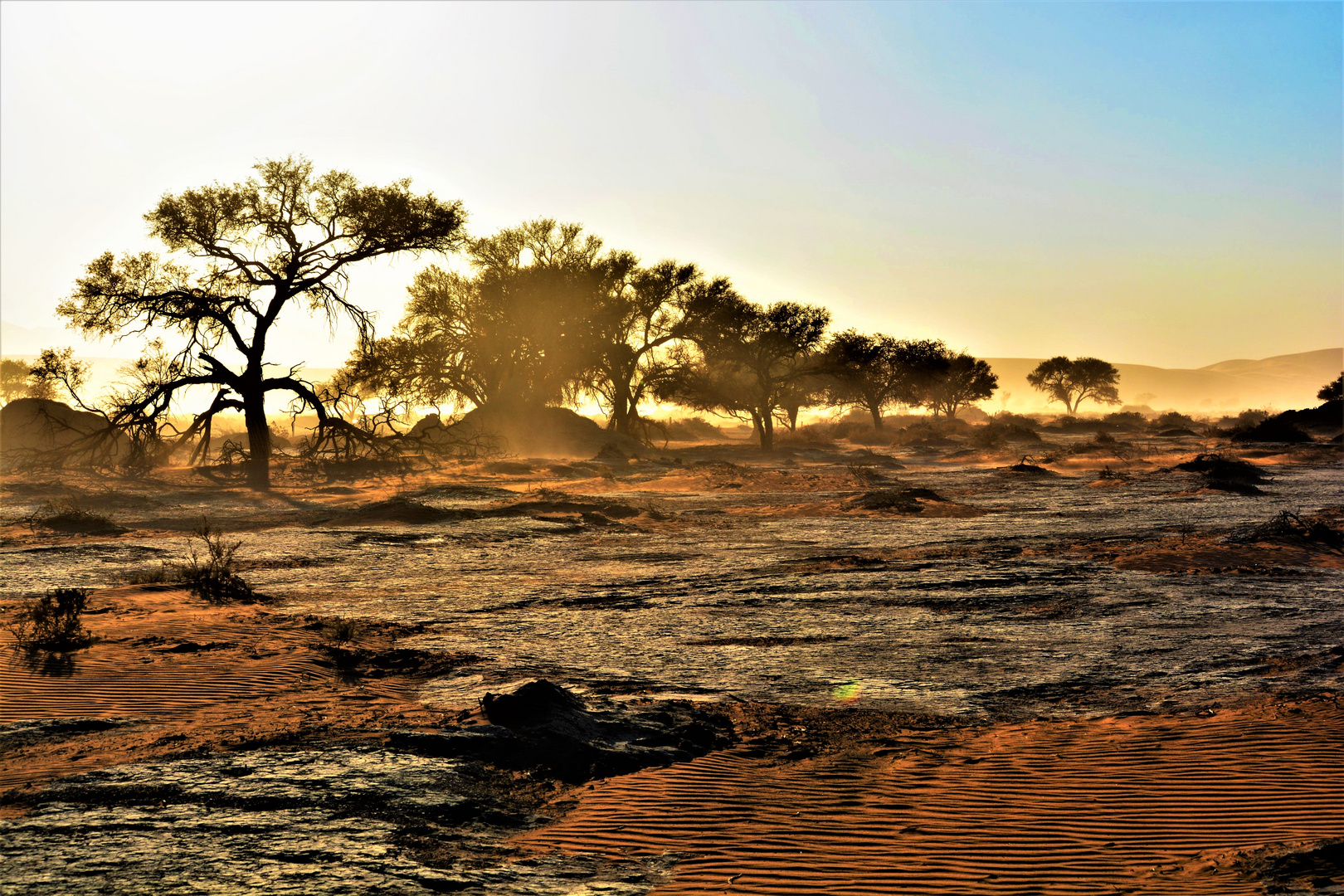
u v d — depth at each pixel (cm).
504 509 3422
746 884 604
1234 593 1814
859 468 5009
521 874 616
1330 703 988
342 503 3994
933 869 625
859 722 1015
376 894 569
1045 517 3262
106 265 4853
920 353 10431
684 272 8112
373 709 1048
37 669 1203
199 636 1408
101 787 771
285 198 5009
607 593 1927
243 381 4944
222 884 579
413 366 7356
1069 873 615
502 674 1240
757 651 1389
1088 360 16600
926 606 1734
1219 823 692
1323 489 4009
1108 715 1016
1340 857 612
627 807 754
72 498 3809
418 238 5162
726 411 8931
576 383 7969
